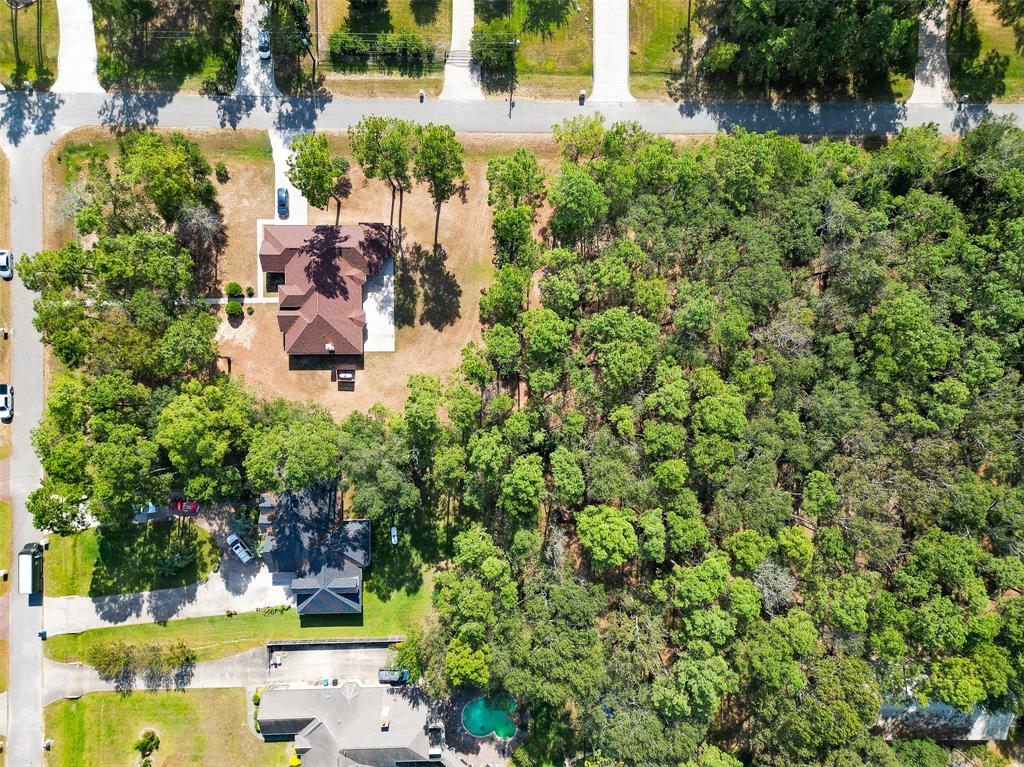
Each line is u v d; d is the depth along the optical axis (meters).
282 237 65.00
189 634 65.56
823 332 61.69
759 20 63.59
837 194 60.44
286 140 67.69
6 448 65.94
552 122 69.06
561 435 58.56
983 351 58.75
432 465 63.38
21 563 63.78
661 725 55.00
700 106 69.69
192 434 55.12
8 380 66.12
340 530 64.25
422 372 67.50
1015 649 58.03
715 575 54.34
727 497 57.44
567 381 61.97
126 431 56.25
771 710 56.50
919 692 58.56
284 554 63.47
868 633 58.34
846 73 68.06
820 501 57.38
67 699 65.31
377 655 66.00
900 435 58.84
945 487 58.41
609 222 62.72
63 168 66.81
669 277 61.97
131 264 58.12
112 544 65.50
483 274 68.38
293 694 63.88
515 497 56.34
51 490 56.84
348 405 67.38
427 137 57.50
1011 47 69.88
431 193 65.94
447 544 66.38
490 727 65.19
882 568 60.94
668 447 55.62
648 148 60.72
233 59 67.31
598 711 56.09
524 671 55.56
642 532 58.00
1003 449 60.00
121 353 57.38
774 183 61.53
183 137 63.97
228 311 66.00
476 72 68.50
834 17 62.62
